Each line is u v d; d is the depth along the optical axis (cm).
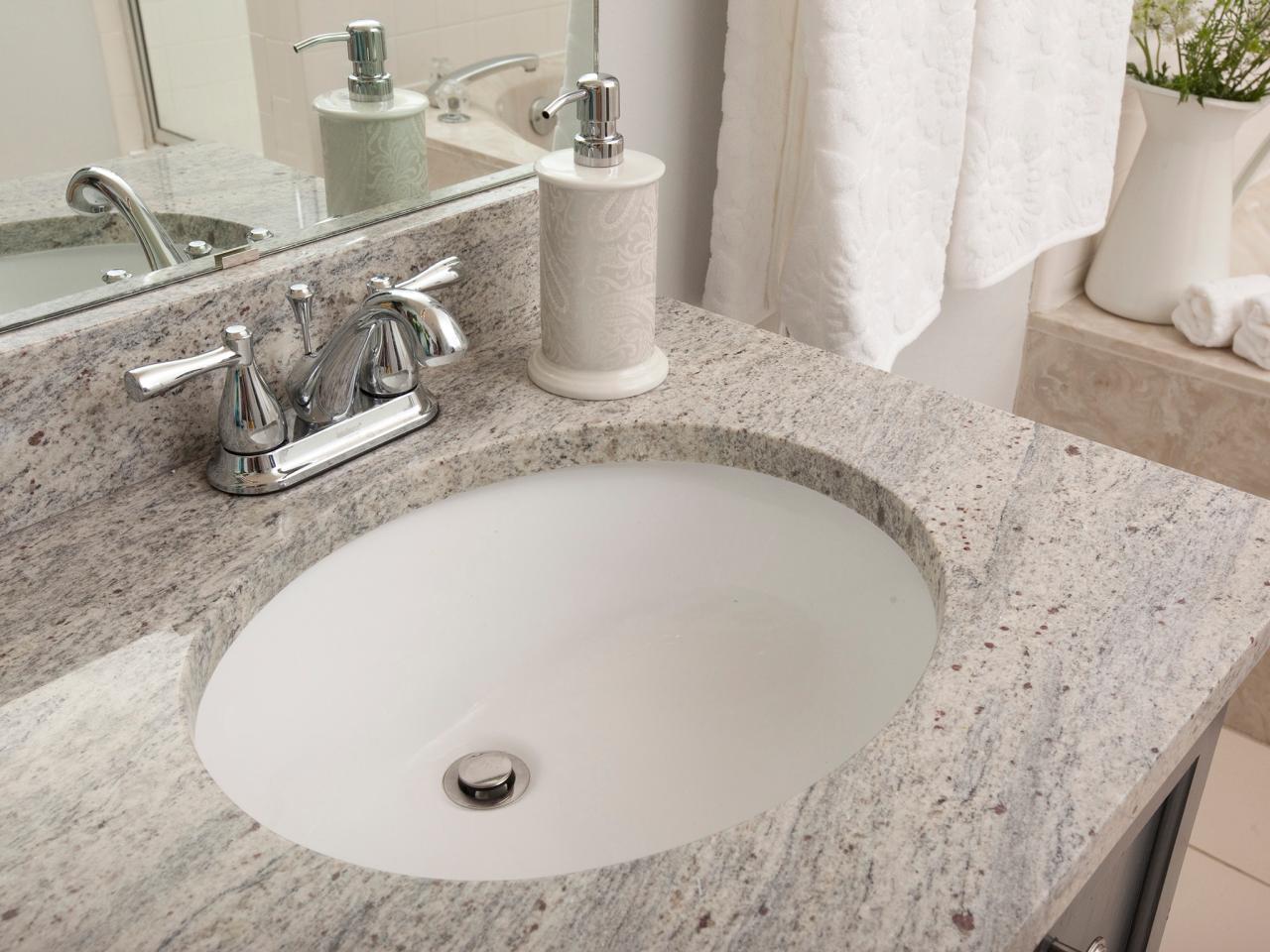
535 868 72
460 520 84
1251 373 175
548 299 87
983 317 179
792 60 108
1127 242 188
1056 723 61
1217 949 150
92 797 56
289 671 75
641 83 108
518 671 87
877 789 57
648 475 88
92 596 68
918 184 120
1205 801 171
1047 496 78
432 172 91
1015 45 127
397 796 77
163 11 73
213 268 80
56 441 73
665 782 77
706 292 117
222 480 77
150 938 50
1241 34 173
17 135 70
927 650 73
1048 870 53
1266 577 71
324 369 79
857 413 87
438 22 87
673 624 89
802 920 51
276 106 81
